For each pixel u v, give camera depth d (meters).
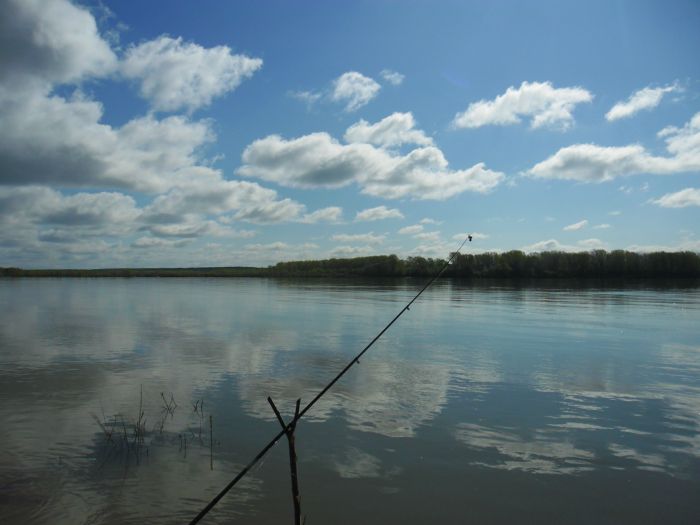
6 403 14.41
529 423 12.94
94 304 49.25
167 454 10.72
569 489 9.45
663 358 21.38
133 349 23.27
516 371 18.83
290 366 19.58
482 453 10.99
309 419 13.10
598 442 11.72
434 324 32.69
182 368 19.16
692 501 9.05
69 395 15.26
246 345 24.48
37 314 39.28
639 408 14.28
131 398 14.96
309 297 59.81
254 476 9.72
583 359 21.09
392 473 9.96
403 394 15.56
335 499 8.91
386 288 83.00
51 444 11.27
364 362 20.39
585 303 49.09
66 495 8.94
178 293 69.81
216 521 8.14
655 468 10.35
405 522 8.25
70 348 23.47
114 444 11.27
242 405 14.30
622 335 27.83
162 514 8.34
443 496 9.09
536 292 68.38
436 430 12.38
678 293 65.25
